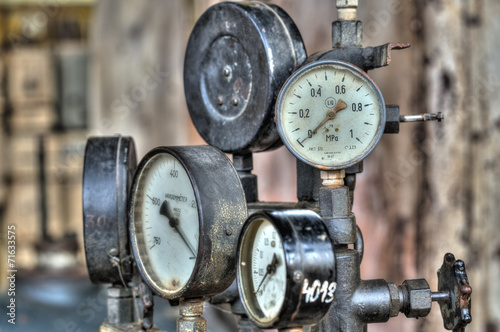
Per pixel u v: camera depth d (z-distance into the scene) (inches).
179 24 292.2
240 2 89.5
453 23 159.0
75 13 414.9
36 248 281.6
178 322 80.8
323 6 185.5
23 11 407.8
